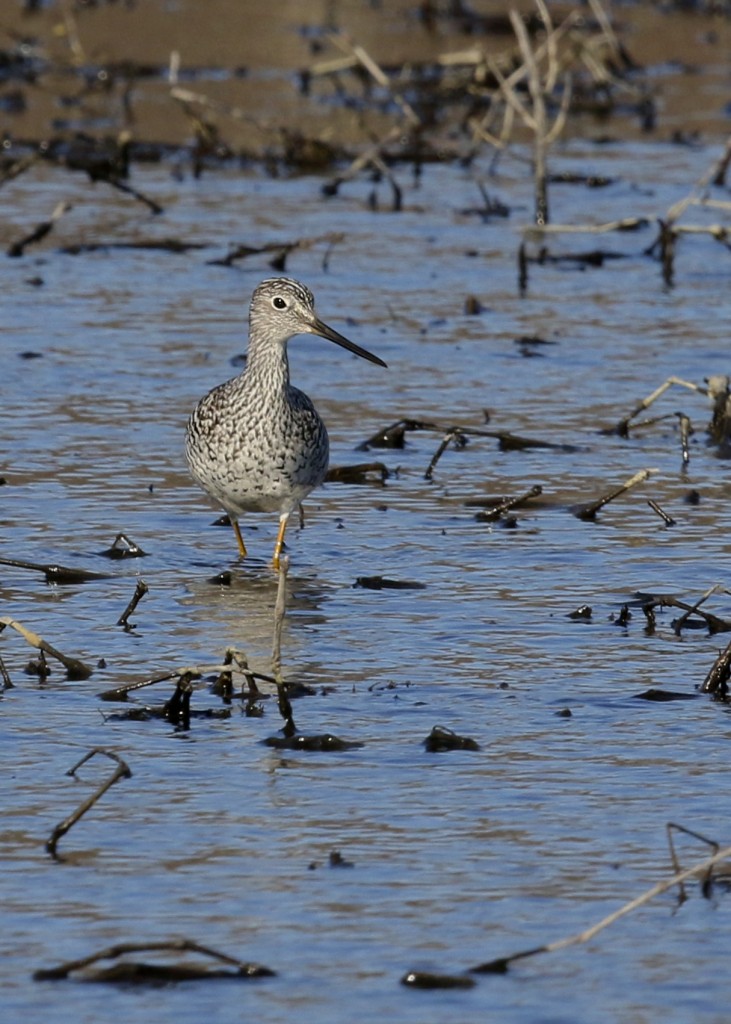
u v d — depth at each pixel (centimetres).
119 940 830
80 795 989
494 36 3738
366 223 2547
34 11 3838
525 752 1050
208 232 2473
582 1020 768
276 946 827
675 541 1445
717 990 792
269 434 1364
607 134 3127
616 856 918
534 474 1619
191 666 1108
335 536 1465
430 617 1281
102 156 2822
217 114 3119
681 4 4122
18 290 2194
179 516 1508
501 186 2772
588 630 1256
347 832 945
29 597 1316
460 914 857
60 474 1591
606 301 2191
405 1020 769
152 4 3981
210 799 984
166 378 1870
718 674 1142
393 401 1820
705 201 2294
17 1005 780
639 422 1714
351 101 3225
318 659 1198
